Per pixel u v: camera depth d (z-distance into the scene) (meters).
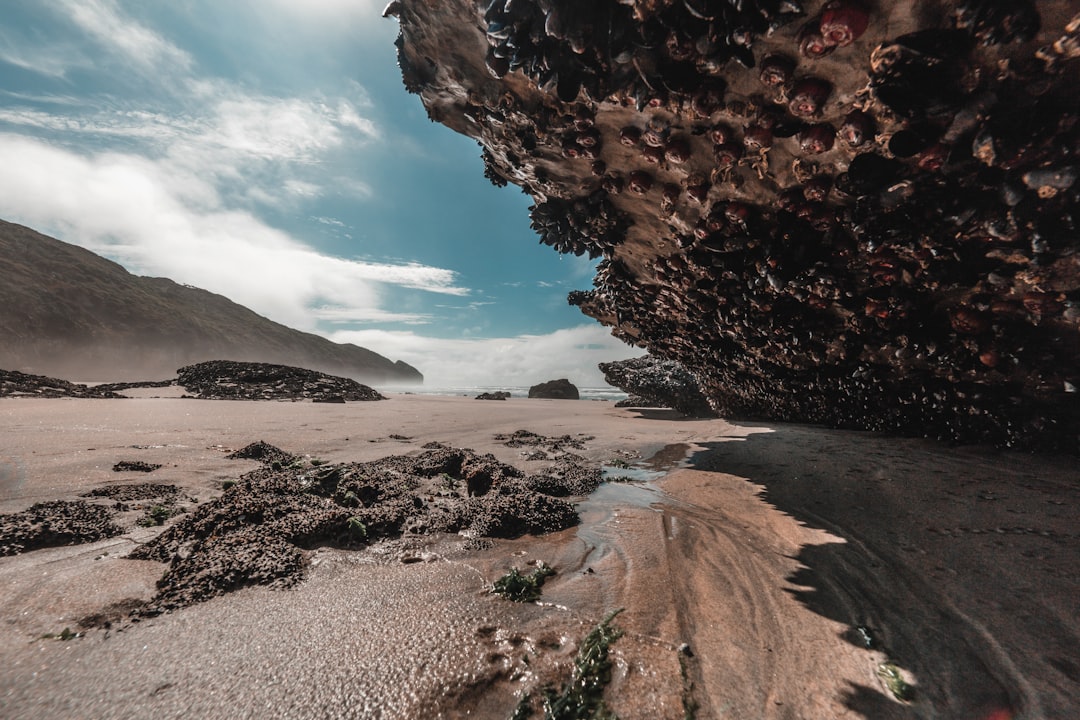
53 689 1.77
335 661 1.98
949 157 2.67
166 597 2.46
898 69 2.52
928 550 2.91
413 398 21.86
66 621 2.21
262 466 5.49
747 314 5.37
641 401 19.02
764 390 8.22
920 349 4.45
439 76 4.74
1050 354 3.70
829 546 3.17
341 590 2.65
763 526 3.69
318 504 3.80
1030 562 2.59
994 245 3.04
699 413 15.13
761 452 6.39
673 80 3.25
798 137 3.23
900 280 3.85
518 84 4.29
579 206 5.43
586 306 9.33
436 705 1.75
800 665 1.97
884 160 2.97
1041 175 2.45
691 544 3.40
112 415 9.37
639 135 4.09
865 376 5.53
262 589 2.62
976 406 4.72
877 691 1.79
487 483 4.84
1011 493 3.62
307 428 8.91
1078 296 3.01
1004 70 2.31
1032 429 4.40
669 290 6.11
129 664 1.93
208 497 4.32
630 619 2.36
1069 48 2.12
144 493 4.21
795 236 4.04
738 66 3.16
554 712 1.72
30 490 4.12
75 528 3.23
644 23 2.95
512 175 5.77
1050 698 1.67
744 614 2.39
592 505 4.51
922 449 5.26
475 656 2.04
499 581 2.77
